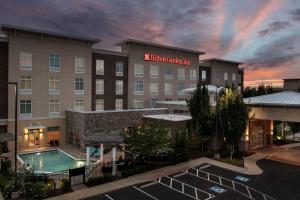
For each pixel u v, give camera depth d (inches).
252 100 1402.6
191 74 2559.1
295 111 1208.8
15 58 1555.1
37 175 959.0
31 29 1563.7
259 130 1551.4
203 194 851.4
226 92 1309.1
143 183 946.7
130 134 1108.5
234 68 3034.0
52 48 1694.1
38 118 1646.2
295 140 1800.0
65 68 1752.0
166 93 2362.2
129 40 2069.4
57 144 1691.7
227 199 812.6
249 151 1421.0
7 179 924.0
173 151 1164.5
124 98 2105.1
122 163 1096.8
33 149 1568.7
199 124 1390.3
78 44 1806.1
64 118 1743.4
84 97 1846.7
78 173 932.0
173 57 2402.8
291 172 1074.7
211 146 1413.6
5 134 1338.6
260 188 901.8
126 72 2112.5
